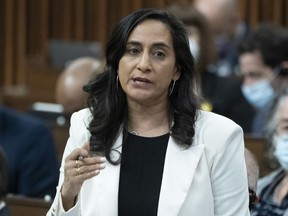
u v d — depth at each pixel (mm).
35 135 8289
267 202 6438
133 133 4887
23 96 13547
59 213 4680
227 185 4773
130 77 4770
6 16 16578
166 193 4695
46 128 8391
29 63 13562
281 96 7055
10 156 8203
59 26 16375
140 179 4762
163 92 4840
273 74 9828
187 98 4898
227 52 12922
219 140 4793
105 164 4801
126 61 4781
